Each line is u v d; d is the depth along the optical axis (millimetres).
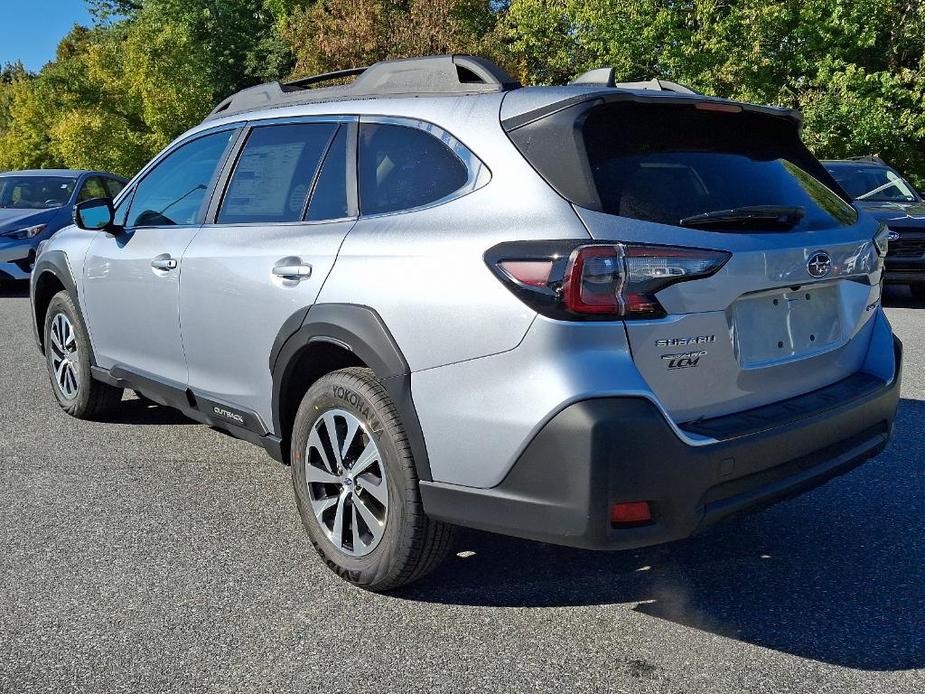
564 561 3428
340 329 3010
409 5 26641
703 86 18391
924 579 3244
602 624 2936
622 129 2775
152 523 3787
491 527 2664
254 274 3467
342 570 3154
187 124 31703
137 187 4602
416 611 3023
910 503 3980
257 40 41188
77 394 5188
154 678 2602
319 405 3152
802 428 2789
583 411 2428
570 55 23000
